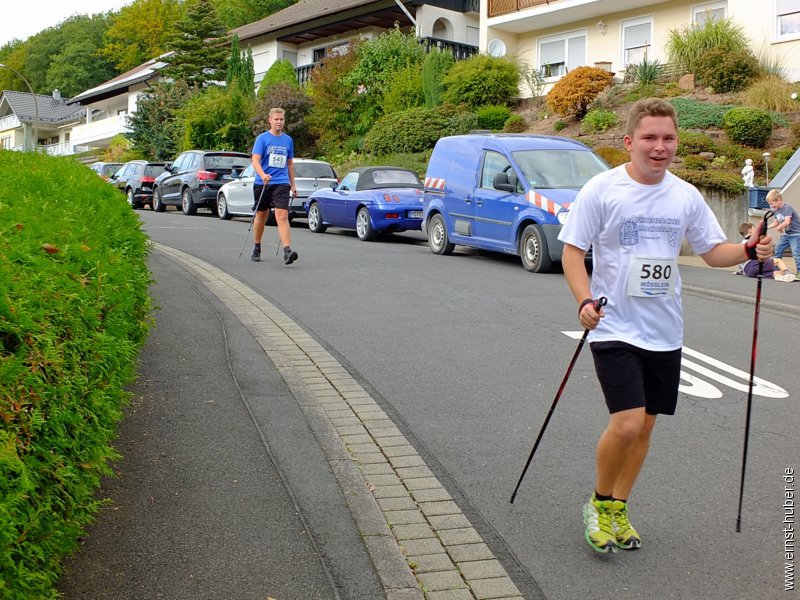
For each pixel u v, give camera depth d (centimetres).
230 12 6756
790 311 1042
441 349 825
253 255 1385
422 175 2577
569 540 439
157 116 4450
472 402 664
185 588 375
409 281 1220
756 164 2031
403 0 3744
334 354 800
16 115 7594
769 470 534
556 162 1431
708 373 754
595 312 400
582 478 520
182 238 1734
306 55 4594
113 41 8631
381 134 2973
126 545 411
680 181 425
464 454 556
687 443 581
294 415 609
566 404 661
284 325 907
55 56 8838
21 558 284
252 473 505
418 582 392
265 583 383
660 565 413
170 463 513
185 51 4756
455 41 3772
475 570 405
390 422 613
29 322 314
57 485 322
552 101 2666
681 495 496
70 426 347
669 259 414
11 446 264
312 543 423
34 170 682
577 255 419
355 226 1900
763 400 679
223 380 680
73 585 371
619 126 2408
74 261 434
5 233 385
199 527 434
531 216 1337
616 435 411
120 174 3212
